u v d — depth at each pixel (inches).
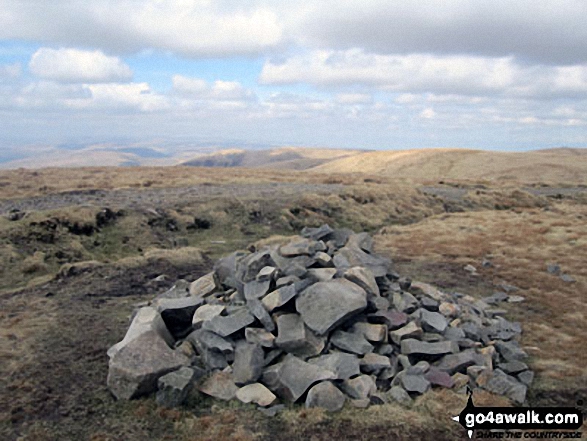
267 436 316.2
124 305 604.7
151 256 847.1
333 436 316.8
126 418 336.5
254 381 378.3
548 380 414.6
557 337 515.2
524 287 709.3
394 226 1273.4
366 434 319.0
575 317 572.4
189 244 1005.2
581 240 992.9
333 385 362.0
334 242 645.9
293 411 348.5
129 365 364.2
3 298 627.5
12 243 834.8
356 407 351.3
